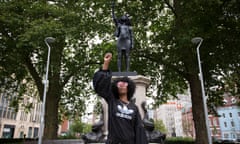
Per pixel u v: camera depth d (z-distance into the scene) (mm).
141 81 8320
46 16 15156
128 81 3148
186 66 17156
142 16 17203
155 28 18828
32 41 13070
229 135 57844
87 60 18469
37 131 55625
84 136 7672
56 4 16891
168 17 19250
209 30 14453
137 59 18297
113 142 2627
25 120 49781
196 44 14656
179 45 14516
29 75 21297
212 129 62125
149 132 7535
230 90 19484
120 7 16672
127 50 9438
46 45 14992
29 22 14156
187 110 84562
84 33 15578
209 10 13781
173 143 19422
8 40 14609
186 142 19141
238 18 14102
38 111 56812
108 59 3006
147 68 19234
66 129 79625
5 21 13492
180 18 15492
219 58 15172
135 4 16234
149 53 17797
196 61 16438
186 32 13766
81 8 16266
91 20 16281
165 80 20625
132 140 2639
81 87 21281
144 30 17719
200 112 15648
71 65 17234
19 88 22406
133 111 2859
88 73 19766
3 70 16859
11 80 19047
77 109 23203
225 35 14312
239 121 56094
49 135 15977
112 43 18094
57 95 17406
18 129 46469
